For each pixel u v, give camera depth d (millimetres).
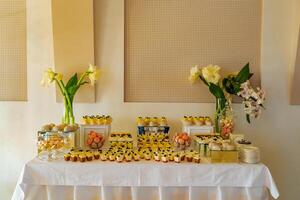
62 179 2051
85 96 2775
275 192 2000
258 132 2857
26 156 2852
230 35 2822
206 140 2287
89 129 2469
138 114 2834
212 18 2809
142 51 2822
